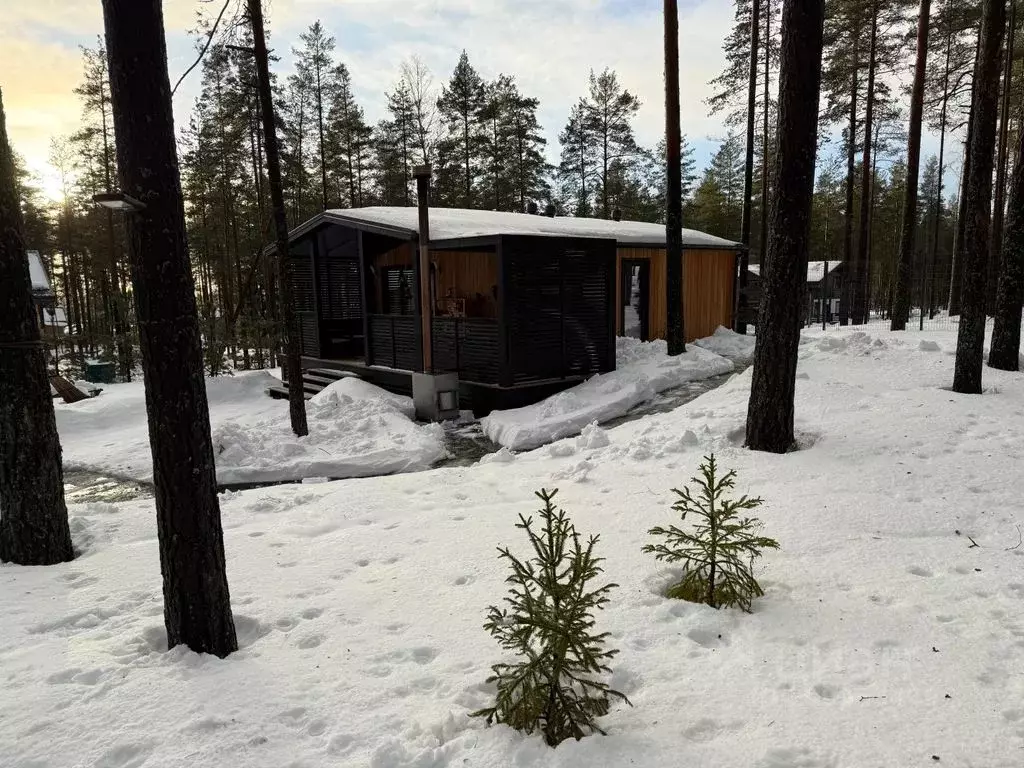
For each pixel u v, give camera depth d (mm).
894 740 2354
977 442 6184
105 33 3070
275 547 4977
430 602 3801
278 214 9484
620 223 18406
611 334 11805
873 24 19109
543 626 2469
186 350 3201
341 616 3654
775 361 6496
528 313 10711
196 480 3221
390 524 5434
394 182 33062
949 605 3414
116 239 31203
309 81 30047
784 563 4055
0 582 4402
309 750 2445
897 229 44000
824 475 5695
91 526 5711
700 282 16312
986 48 7547
